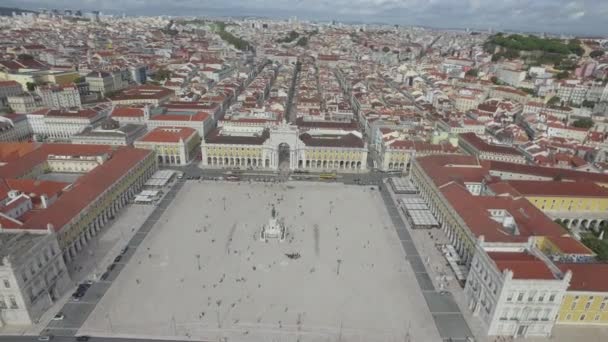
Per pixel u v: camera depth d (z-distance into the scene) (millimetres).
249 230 158750
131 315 110875
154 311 112750
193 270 131875
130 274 128875
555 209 176375
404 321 112562
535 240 131250
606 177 198250
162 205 178375
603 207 176250
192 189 196750
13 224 120750
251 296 120375
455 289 126938
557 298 102188
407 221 171125
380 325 110812
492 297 105938
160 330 106062
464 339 106688
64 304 114250
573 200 174875
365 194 198250
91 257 137250
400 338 106438
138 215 168375
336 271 134125
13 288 101312
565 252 124875
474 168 194875
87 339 101750
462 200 154750
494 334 108000
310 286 125938
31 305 105812
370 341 105062
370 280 130000
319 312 114938
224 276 129375
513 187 175250
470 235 135250
